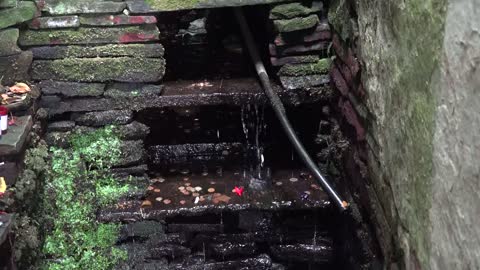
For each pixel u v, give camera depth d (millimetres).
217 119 3482
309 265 3127
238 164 3248
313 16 2811
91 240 2854
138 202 2928
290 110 3229
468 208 1372
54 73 2791
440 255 1562
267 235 3062
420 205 1705
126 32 2762
